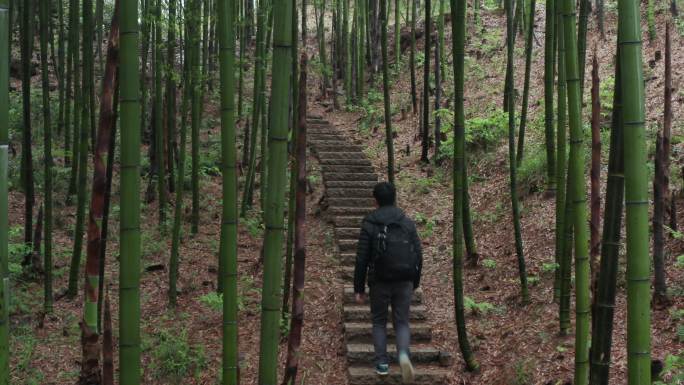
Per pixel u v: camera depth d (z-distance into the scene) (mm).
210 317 6180
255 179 9906
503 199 8141
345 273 7039
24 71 6652
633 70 2008
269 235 2629
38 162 9609
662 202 5020
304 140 2938
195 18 7547
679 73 9375
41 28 7066
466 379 5117
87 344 2543
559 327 5258
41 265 6773
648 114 8484
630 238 2041
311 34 19375
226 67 3125
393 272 4691
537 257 6660
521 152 8570
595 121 2967
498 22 15617
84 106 6172
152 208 8914
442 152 9828
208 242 7973
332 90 15289
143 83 9828
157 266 7141
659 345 4566
